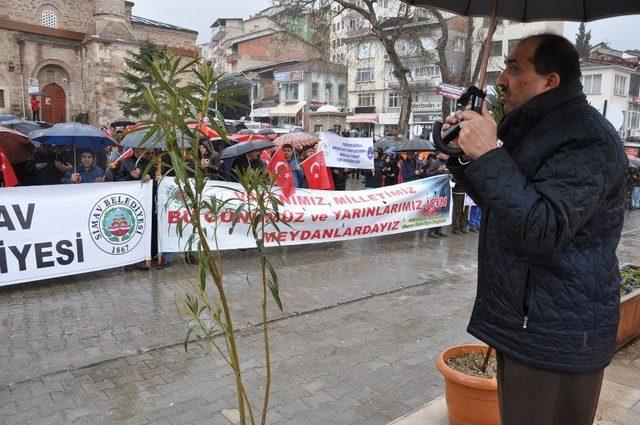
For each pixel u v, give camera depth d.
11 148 8.18
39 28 31.72
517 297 1.70
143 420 3.64
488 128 1.56
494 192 1.49
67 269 6.66
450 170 1.88
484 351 3.40
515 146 1.75
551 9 2.46
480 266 1.87
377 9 32.09
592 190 1.50
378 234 9.70
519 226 1.47
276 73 52.28
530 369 1.71
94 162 8.55
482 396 2.91
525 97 1.72
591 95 40.50
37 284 6.69
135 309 5.84
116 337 5.07
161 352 4.76
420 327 5.58
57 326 5.32
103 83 31.31
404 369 4.54
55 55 32.50
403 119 24.42
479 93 1.72
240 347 4.91
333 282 7.20
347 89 48.31
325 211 8.91
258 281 7.06
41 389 4.05
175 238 7.46
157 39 38.00
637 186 17.28
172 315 5.66
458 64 43.66
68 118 33.34
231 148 8.50
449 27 41.78
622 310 4.51
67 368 4.41
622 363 4.36
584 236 1.63
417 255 9.12
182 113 1.80
